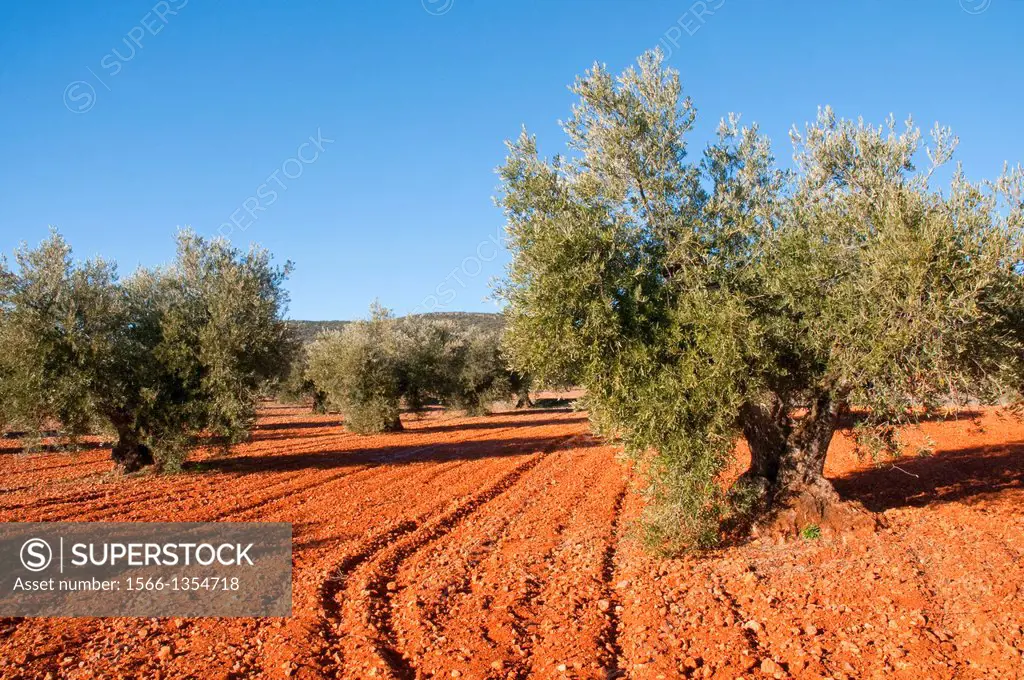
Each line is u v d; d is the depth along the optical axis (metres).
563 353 9.98
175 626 8.37
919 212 8.62
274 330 21.98
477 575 10.16
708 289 10.27
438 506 15.82
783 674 6.41
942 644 6.89
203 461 24.84
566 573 10.16
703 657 6.95
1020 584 8.46
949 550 10.31
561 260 9.65
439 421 50.12
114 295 20.06
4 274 18.69
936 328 8.31
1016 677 6.06
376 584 9.80
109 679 6.78
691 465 9.80
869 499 14.35
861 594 8.45
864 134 11.10
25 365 18.38
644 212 10.79
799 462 11.76
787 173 11.38
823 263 9.52
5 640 8.00
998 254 8.03
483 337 50.31
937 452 21.72
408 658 7.18
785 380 10.66
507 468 22.11
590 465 22.14
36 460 27.06
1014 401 10.16
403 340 44.00
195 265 21.64
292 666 6.91
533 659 7.09
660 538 10.56
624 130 10.60
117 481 20.69
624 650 7.30
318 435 38.12
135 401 20.73
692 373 9.34
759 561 10.21
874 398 8.99
